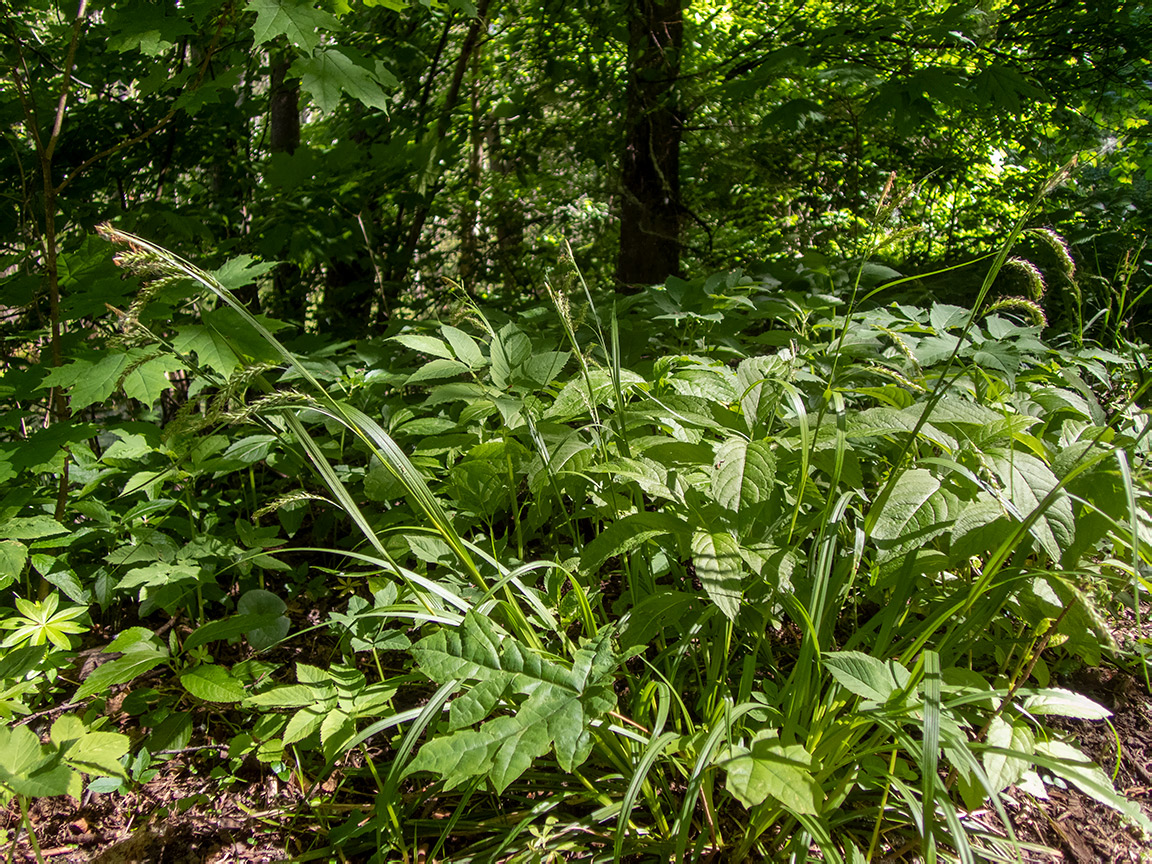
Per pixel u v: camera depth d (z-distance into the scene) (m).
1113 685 1.96
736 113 5.47
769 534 1.58
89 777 1.73
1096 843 1.58
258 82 4.68
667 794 1.55
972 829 1.53
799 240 5.70
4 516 1.86
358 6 4.18
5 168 3.23
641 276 5.06
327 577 2.39
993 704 1.44
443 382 2.90
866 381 2.35
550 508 1.96
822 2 5.44
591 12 5.08
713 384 1.95
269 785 1.75
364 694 1.60
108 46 2.25
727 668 1.74
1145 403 2.61
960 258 4.84
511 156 5.90
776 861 1.41
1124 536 1.48
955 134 5.79
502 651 1.34
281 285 4.54
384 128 4.83
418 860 1.53
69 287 2.19
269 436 2.22
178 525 2.18
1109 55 4.81
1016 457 1.57
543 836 1.47
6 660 1.52
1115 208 5.11
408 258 4.92
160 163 3.97
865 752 1.36
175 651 1.81
